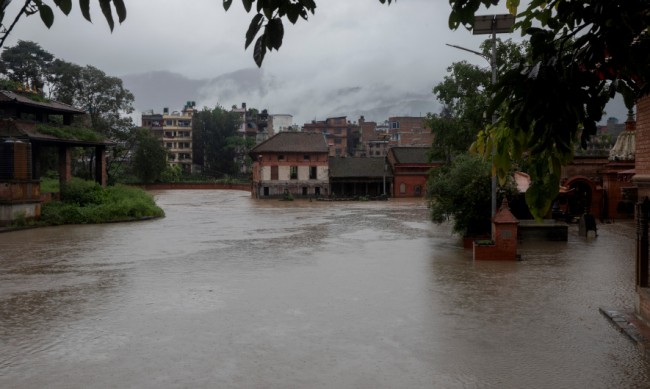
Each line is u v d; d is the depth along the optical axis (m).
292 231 28.73
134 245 22.95
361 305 11.68
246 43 2.56
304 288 13.57
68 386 7.20
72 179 39.78
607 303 11.64
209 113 109.50
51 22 2.25
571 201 33.22
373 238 25.14
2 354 8.57
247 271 16.25
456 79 34.38
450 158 36.56
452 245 22.23
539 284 13.84
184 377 7.49
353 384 7.19
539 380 7.27
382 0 2.94
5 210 29.86
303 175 69.44
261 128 122.88
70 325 10.28
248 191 91.25
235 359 8.22
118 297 12.73
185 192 88.44
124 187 43.38
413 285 13.86
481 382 7.22
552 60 2.43
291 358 8.24
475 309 11.23
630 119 26.14
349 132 119.50
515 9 3.08
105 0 2.14
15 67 63.19
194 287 13.82
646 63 2.48
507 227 17.86
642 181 9.75
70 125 41.12
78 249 21.67
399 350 8.59
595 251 19.92
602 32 2.40
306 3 2.56
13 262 18.34
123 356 8.41
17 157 30.78
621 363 7.91
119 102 67.56
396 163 70.62
